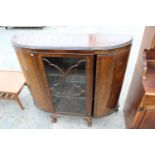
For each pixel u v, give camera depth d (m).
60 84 1.22
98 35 1.08
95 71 1.02
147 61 1.09
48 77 1.16
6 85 1.69
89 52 0.91
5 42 3.46
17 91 1.62
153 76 1.03
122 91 1.95
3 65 2.65
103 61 0.96
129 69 2.25
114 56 0.95
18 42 1.03
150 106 1.06
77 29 3.36
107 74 1.04
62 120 1.67
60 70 1.09
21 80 1.74
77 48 0.91
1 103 1.92
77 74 1.10
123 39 0.99
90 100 1.25
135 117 1.21
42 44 0.98
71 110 1.46
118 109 1.74
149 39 1.03
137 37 2.79
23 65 1.13
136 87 1.21
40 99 1.40
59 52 0.94
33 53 0.99
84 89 1.21
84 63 1.00
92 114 1.43
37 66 1.07
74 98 1.33
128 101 1.50
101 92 1.17
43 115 1.74
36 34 1.16
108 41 0.97
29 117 1.73
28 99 1.95
